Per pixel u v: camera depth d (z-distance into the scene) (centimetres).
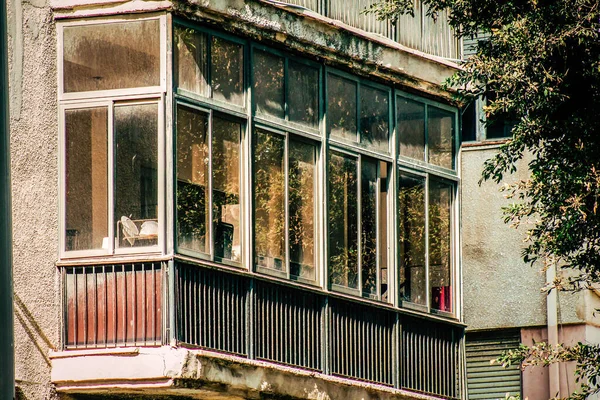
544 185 2067
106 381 2034
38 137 2069
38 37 2089
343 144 2361
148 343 2036
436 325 2491
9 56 2041
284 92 2277
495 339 2903
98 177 2083
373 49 2414
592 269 2116
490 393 2883
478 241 2927
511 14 2125
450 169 2548
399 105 2478
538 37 2045
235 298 2144
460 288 2538
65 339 2059
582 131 2069
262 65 2244
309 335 2261
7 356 1339
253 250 2180
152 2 2091
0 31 1406
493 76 2103
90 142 2092
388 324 2403
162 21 2092
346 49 2366
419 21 2545
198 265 2075
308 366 2252
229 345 2120
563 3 2041
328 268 2306
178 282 2044
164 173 2059
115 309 2053
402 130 2478
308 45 2308
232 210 2167
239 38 2208
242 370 2119
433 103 2539
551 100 2073
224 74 2178
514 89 2077
